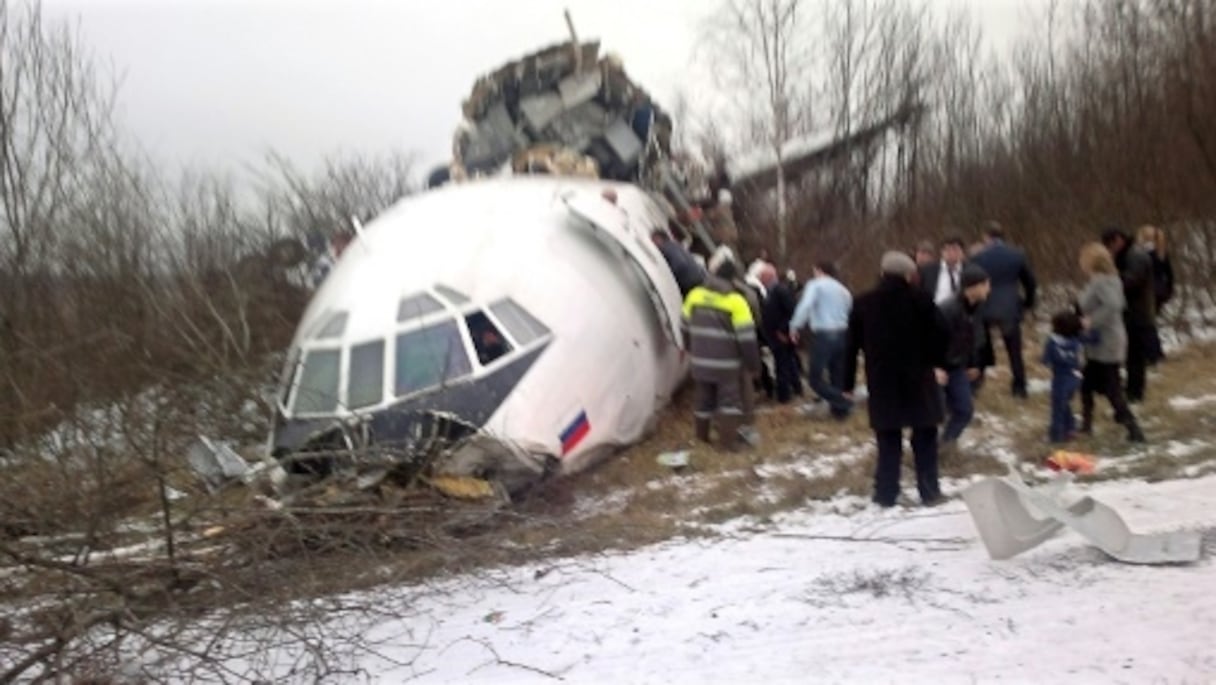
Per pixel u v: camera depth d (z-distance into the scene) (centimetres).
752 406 1159
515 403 982
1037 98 2195
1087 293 993
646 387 1180
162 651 600
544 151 1553
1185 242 1673
